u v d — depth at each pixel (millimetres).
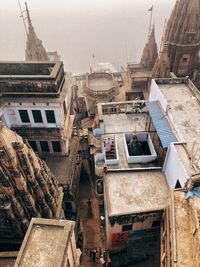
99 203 34219
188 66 46750
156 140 32125
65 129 34406
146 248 27188
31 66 31766
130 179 27359
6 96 30203
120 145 33844
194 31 42250
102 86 52219
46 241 14930
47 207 23297
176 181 24641
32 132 33438
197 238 17922
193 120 29594
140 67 55531
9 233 22406
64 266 14195
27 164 20094
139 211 23750
